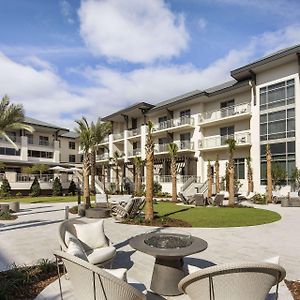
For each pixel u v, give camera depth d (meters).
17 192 32.38
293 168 24.05
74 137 52.50
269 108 26.12
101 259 5.07
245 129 29.14
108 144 45.47
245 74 28.09
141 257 6.71
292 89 24.53
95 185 35.78
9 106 15.84
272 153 25.59
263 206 19.16
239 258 6.69
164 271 4.56
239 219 12.73
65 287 4.67
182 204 20.73
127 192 34.91
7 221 12.80
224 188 28.31
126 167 41.91
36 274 5.23
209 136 32.59
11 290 4.50
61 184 34.59
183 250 4.39
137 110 39.62
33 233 9.80
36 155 41.72
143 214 13.42
